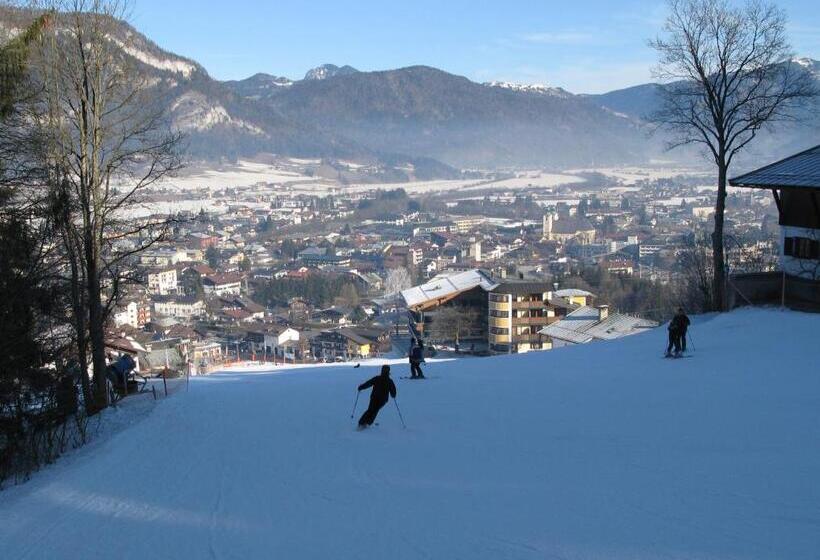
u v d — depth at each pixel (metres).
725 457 12.90
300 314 128.38
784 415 16.06
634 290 103.69
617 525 9.72
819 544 8.57
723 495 10.66
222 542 10.40
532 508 10.77
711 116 40.59
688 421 16.34
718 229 40.88
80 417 24.27
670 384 21.75
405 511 11.14
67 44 25.75
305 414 21.03
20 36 24.28
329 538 10.14
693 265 58.50
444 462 14.24
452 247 198.75
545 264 168.62
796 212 36.06
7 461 19.12
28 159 24.16
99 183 26.95
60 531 11.68
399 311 125.44
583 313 63.69
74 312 26.38
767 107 38.91
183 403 24.88
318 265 182.62
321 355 97.25
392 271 157.00
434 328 83.12
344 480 13.38
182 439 18.58
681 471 12.19
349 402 22.86
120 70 26.95
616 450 14.14
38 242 24.55
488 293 80.94
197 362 76.94
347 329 100.31
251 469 14.82
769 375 21.45
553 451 14.49
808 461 12.20
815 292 34.03
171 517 11.91
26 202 24.36
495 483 12.41
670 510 10.17
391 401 22.45
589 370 26.67
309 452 15.96
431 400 22.17
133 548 10.49
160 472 15.25
